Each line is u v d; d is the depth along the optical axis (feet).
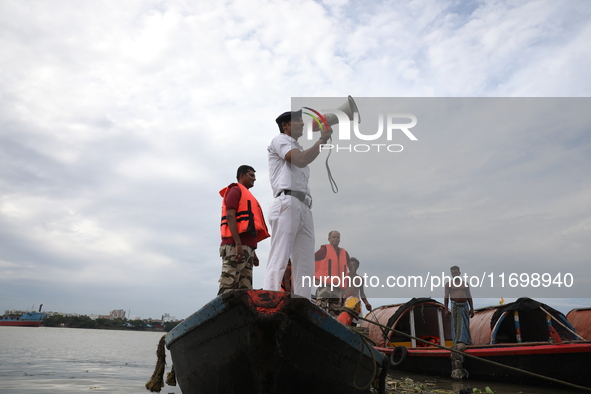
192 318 11.40
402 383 23.76
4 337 85.87
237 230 14.33
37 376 22.34
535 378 23.45
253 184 16.08
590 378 21.83
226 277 14.24
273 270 11.53
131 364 33.50
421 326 37.73
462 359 25.68
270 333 9.83
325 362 11.00
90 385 19.71
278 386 10.55
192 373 12.37
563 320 28.04
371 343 12.98
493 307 31.42
